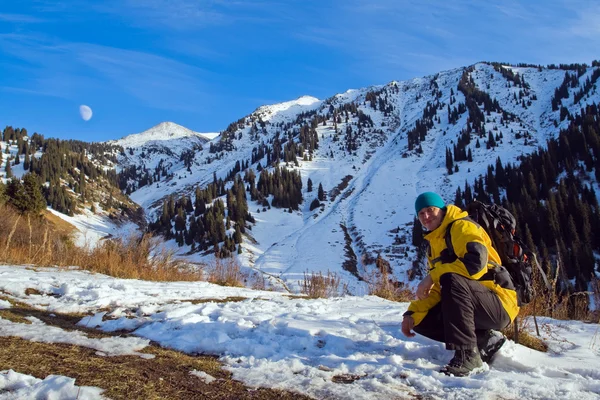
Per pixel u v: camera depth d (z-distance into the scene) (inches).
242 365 107.5
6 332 124.6
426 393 86.5
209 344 123.6
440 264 105.7
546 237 1934.1
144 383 87.9
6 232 438.6
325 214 2974.9
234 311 173.6
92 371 93.3
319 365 106.6
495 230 108.4
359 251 2161.7
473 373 98.9
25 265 307.4
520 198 2412.6
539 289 160.9
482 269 99.0
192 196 4574.3
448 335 100.3
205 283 291.1
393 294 275.4
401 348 120.0
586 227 1851.6
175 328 142.9
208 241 2320.4
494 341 111.0
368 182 3516.2
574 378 96.2
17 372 87.9
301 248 2215.8
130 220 3563.0
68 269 305.4
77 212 2930.6
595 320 177.9
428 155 3966.5
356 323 153.3
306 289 314.7
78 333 130.5
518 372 103.1
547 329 145.9
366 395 84.5
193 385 90.0
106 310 173.8
